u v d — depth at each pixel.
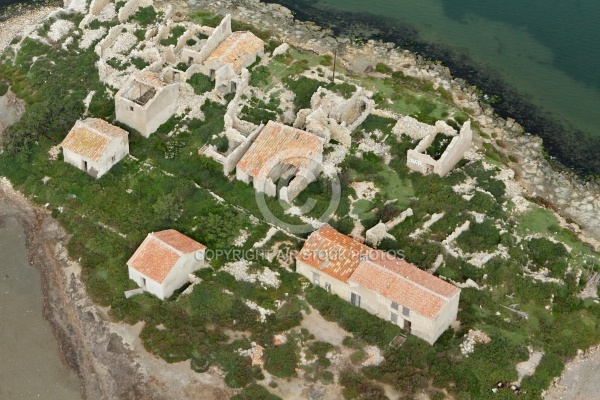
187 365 66.44
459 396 63.62
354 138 85.81
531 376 65.50
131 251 75.31
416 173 82.06
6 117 93.31
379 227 73.88
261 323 69.06
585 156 93.31
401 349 66.69
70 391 66.88
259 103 89.81
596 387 65.69
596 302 71.38
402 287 66.88
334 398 63.75
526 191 85.75
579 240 77.75
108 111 88.88
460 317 69.69
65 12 103.56
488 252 74.62
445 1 121.06
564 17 117.38
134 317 70.12
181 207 78.31
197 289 70.94
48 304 73.81
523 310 70.75
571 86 103.88
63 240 78.88
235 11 114.88
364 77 98.25
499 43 111.69
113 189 80.81
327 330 68.50
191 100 88.88
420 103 92.81
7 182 85.38
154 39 97.56
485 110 98.81
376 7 119.25
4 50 102.69
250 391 64.12
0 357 69.44
